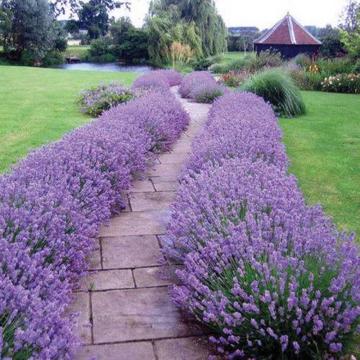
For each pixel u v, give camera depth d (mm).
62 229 2867
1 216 2664
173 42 25938
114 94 9453
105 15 41406
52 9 38281
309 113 9773
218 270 2477
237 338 2139
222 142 4680
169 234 3260
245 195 3195
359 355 2266
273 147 4812
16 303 1993
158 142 6262
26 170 3629
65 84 13836
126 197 4641
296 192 3371
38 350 1854
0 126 7758
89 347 2396
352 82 13789
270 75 9898
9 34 28938
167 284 3002
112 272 3152
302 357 2229
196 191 3436
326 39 23719
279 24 22641
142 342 2447
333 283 2148
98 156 4227
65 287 2408
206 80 12805
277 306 2199
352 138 7426
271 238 2725
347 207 4457
